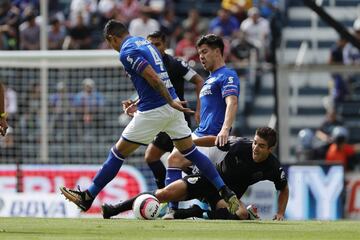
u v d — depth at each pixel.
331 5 72.81
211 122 32.16
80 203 30.39
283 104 48.62
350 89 63.66
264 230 25.66
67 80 52.09
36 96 52.25
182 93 35.78
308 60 70.00
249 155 31.83
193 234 23.94
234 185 32.19
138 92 29.72
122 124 51.72
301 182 47.19
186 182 31.73
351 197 48.03
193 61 54.22
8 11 60.78
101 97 51.84
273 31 54.22
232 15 64.12
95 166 48.25
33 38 58.88
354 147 55.03
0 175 48.59
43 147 50.16
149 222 28.28
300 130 65.31
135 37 29.72
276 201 46.03
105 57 50.19
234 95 31.25
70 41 59.56
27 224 27.02
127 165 48.69
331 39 70.56
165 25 63.72
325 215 47.09
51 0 66.75
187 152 29.98
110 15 63.66
